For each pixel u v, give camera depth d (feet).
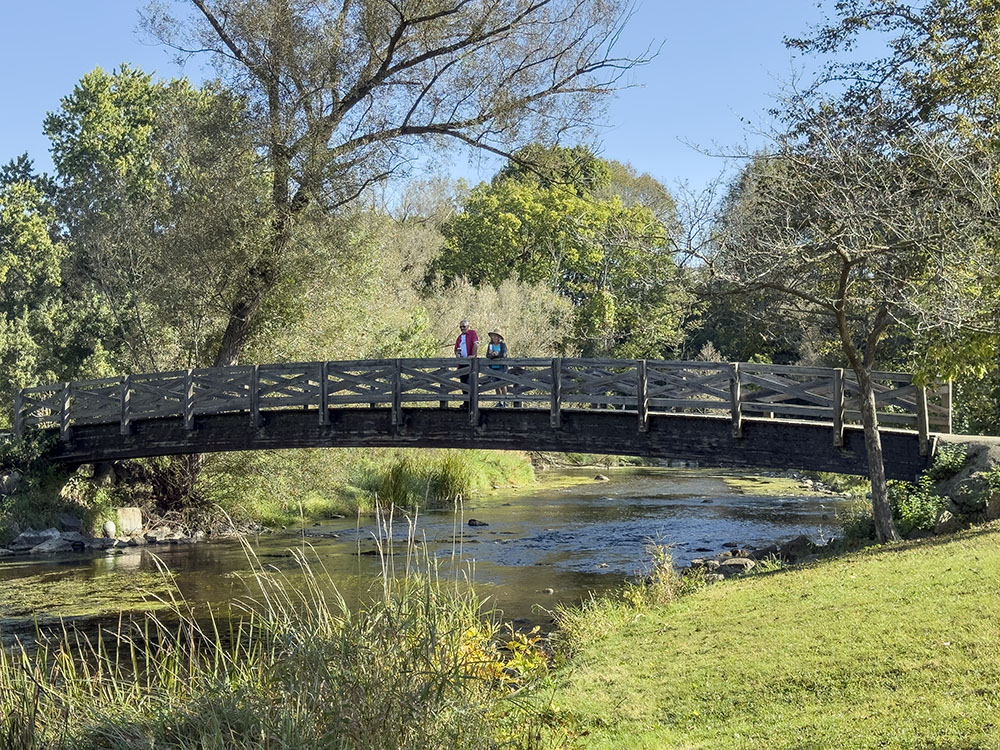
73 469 70.90
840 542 47.75
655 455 53.21
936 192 40.09
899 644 23.93
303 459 75.05
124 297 93.86
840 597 30.22
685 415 52.39
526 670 22.44
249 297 71.72
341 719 15.94
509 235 179.63
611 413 54.44
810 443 49.19
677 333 116.47
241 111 70.33
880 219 37.29
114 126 141.69
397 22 69.77
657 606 35.91
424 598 18.74
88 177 136.15
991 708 18.47
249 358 78.18
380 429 60.75
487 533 66.80
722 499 86.12
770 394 50.24
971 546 34.22
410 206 180.24
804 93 45.50
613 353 139.85
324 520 76.38
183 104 78.07
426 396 59.06
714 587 37.42
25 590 48.67
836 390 47.88
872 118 45.57
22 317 116.06
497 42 70.38
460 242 187.21
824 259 40.88
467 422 58.44
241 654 32.78
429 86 71.10
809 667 23.66
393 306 121.49
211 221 69.05
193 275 70.69
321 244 69.97
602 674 26.55
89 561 58.23
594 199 183.42
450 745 16.26
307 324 77.15
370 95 70.79
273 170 69.92
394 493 83.25
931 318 36.65
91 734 17.65
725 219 40.96
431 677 16.66
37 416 71.31
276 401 62.95
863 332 53.98
